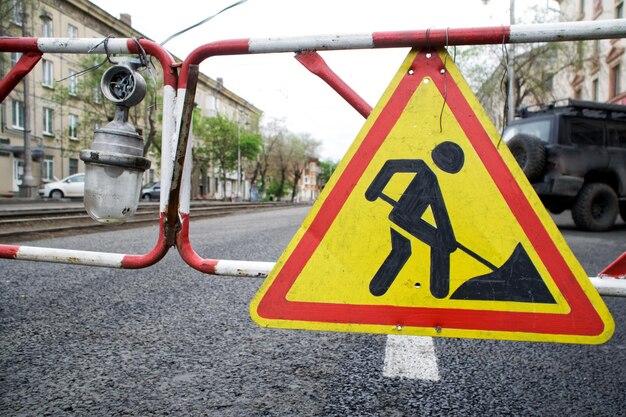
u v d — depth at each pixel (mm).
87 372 1908
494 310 1358
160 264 4500
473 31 1383
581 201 7984
